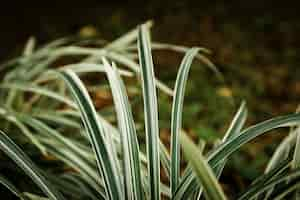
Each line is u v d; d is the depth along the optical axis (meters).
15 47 1.94
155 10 2.29
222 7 2.34
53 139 0.88
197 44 2.05
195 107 1.51
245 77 1.81
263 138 1.45
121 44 1.12
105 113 1.14
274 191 0.65
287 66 1.94
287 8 2.38
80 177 0.87
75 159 0.83
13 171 0.91
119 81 0.66
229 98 1.60
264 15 2.31
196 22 2.21
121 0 2.34
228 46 2.04
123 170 0.62
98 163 0.64
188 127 1.44
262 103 1.68
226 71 1.84
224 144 0.65
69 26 2.12
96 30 2.07
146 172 0.76
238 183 1.21
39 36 2.04
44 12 2.19
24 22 2.10
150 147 0.65
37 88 0.96
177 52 1.96
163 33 2.12
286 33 2.18
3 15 2.12
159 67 1.83
